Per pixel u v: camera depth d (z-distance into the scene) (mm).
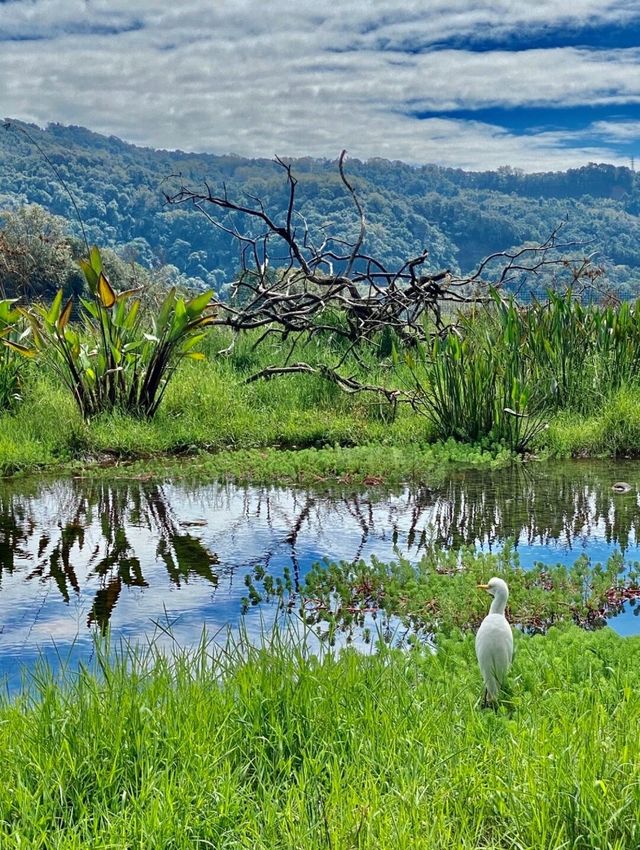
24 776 4484
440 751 4703
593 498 11336
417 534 9992
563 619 7219
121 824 4098
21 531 10164
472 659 6148
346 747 4883
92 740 4699
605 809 4043
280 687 5246
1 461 12773
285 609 7805
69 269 32719
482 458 13195
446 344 14555
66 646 7008
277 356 18562
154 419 14852
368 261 18094
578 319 15945
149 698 5191
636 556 9164
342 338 19078
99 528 10297
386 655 6055
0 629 7379
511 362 14234
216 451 14305
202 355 15109
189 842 4023
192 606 7883
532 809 4113
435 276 18109
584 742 4516
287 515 10828
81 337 16953
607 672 5824
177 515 10836
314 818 4215
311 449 13773
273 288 17938
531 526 10211
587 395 15148
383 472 12664
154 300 22141
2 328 14438
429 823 4078
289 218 17297
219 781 4414
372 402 15781
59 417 14188
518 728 4891
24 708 5320
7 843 3975
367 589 8156
